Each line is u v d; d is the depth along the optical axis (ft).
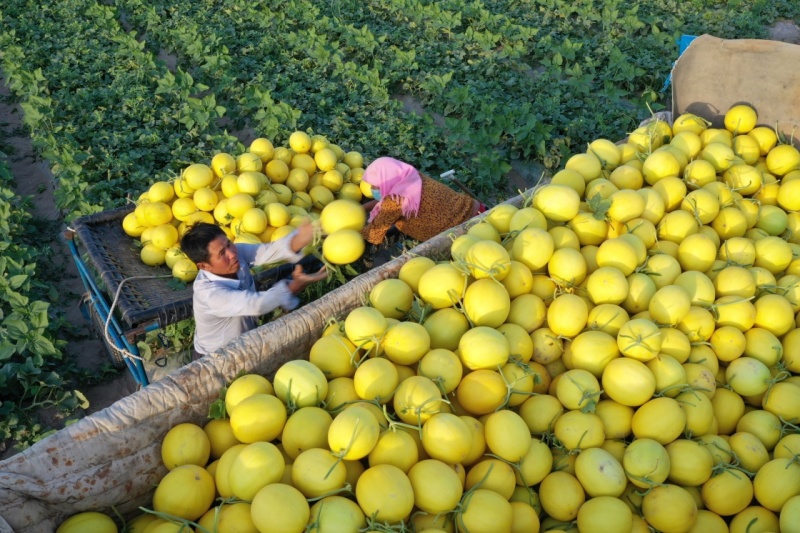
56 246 25.52
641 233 14.79
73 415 18.42
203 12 48.98
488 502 10.01
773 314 13.17
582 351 12.03
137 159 29.68
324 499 9.73
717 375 12.86
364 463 10.87
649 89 36.45
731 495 10.65
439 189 19.74
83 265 18.35
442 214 19.61
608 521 10.05
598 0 53.57
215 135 30.48
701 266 14.39
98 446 10.43
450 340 12.57
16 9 49.75
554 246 13.88
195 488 10.28
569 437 11.12
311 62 40.68
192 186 19.76
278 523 9.25
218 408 11.51
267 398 10.94
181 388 11.28
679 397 11.64
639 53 43.16
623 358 11.67
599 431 11.18
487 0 54.75
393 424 10.49
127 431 10.69
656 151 17.29
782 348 13.12
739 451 11.32
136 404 10.80
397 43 45.44
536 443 11.06
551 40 44.29
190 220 19.21
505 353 11.67
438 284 12.92
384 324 12.20
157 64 40.55
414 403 10.75
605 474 10.47
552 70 37.78
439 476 9.89
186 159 29.71
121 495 10.91
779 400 12.12
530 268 13.60
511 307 13.03
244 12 49.98
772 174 19.49
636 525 10.41
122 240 19.34
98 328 19.51
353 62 38.81
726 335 12.80
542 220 14.37
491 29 47.34
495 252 12.74
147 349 19.01
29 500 9.85
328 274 15.69
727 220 15.96
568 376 11.70
